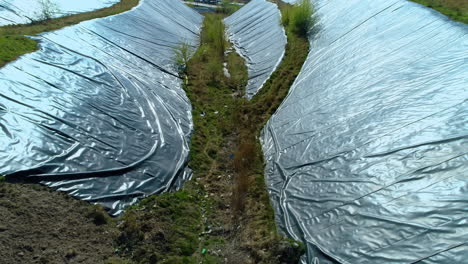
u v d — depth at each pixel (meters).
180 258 5.82
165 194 7.37
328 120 8.88
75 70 10.18
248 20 22.11
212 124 10.80
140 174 7.56
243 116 10.96
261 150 9.27
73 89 9.19
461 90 7.21
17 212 5.66
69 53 11.07
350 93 9.42
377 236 5.32
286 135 9.34
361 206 5.96
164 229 6.32
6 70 8.70
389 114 7.74
